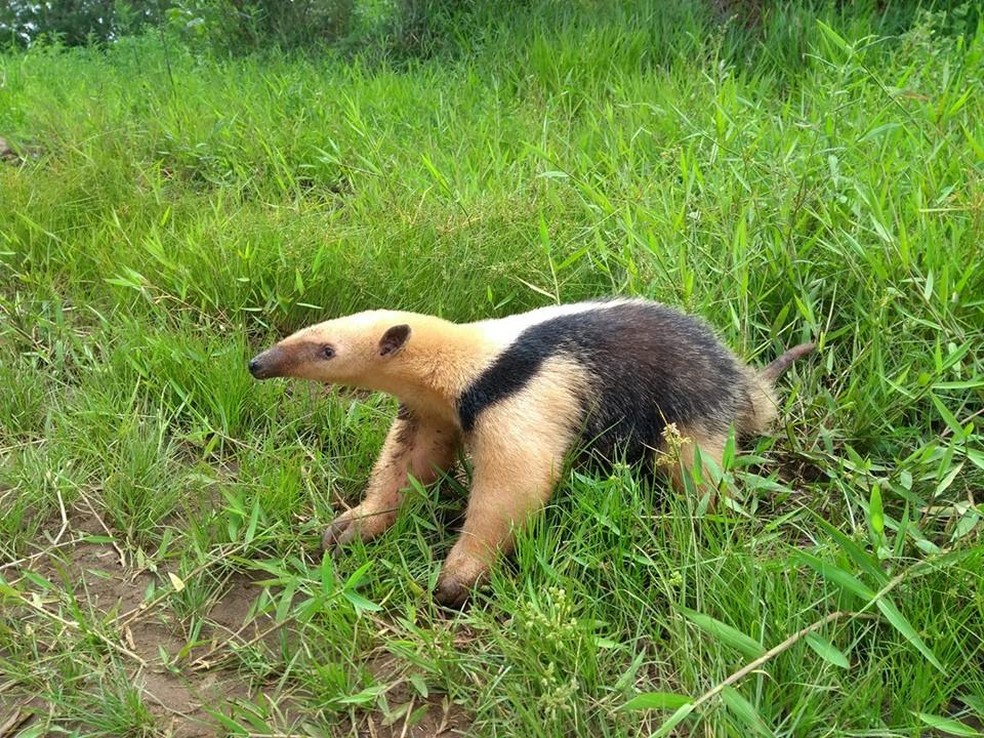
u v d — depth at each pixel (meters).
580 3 2.43
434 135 1.91
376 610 0.90
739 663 0.84
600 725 0.82
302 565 0.99
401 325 1.00
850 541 0.85
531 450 0.97
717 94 1.71
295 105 2.10
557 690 0.78
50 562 1.06
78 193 1.71
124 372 1.31
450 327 1.04
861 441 1.15
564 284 1.38
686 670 0.84
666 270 1.31
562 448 0.99
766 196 1.41
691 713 0.82
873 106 1.63
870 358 1.19
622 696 0.83
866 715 0.81
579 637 0.84
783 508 1.07
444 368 1.01
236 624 0.98
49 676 0.91
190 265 1.49
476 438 1.00
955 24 2.12
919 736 0.81
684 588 0.88
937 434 1.15
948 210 1.25
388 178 1.70
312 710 0.87
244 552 1.05
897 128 1.50
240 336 1.36
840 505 1.05
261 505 1.08
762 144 1.57
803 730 0.81
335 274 1.45
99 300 1.47
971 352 1.17
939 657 0.85
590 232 1.44
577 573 0.98
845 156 1.46
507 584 0.97
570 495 1.03
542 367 1.00
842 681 0.85
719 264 1.33
